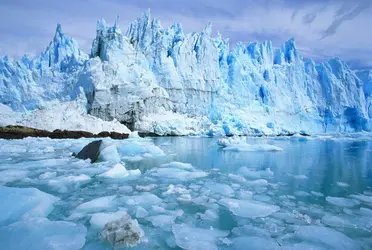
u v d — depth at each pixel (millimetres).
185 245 2783
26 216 3432
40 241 2762
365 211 3791
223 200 4207
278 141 18047
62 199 4438
